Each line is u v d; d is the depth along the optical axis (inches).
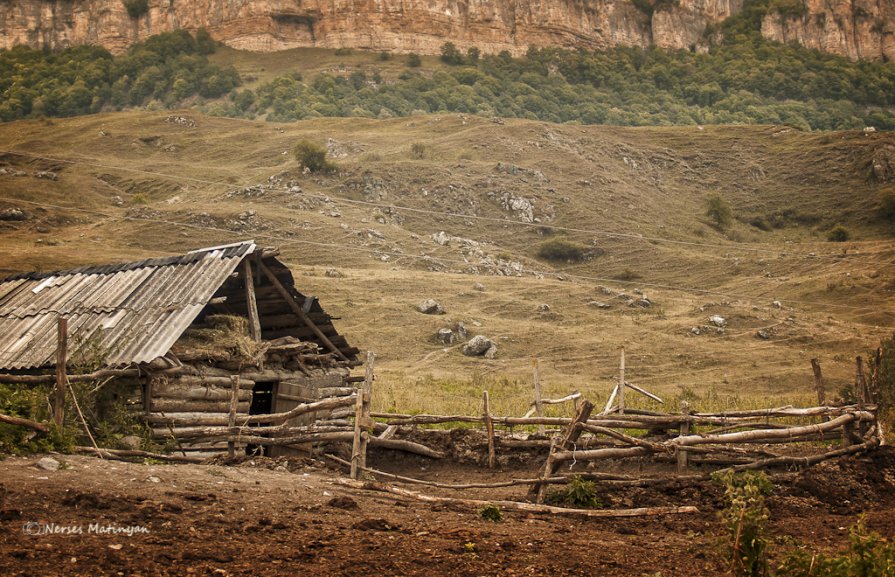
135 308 665.6
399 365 2142.0
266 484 430.6
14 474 356.8
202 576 265.6
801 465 562.3
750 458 574.2
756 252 3964.1
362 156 5064.0
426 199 4399.6
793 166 5620.1
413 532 357.4
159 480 390.6
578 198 4719.5
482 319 2610.7
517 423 652.7
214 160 5305.1
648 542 380.5
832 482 534.6
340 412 784.3
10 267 2694.4
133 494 356.8
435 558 313.3
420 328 2470.5
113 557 269.9
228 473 448.5
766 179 5546.3
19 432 435.2
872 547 276.8
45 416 497.0
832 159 5585.6
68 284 745.6
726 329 2610.7
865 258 3563.0
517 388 1700.3
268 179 4490.7
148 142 5689.0
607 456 494.0
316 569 285.4
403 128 6028.5
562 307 2864.2
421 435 679.1
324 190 4389.8
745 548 285.7
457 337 2422.5
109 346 616.1
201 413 631.2
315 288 2783.0
